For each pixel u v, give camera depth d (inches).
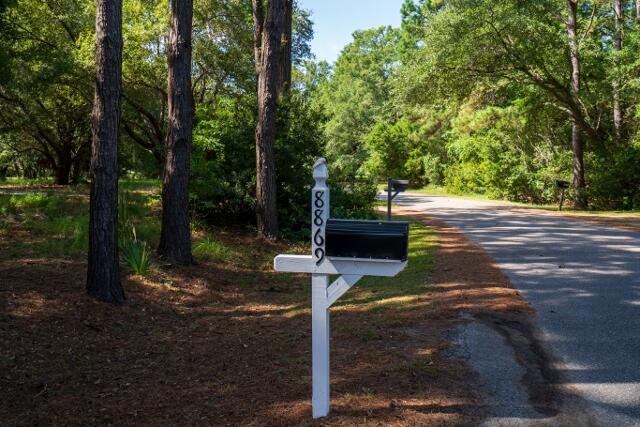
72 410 192.9
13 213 574.2
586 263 414.3
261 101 554.3
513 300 300.8
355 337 248.2
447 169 1787.6
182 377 221.9
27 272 342.3
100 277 310.5
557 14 1098.7
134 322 295.9
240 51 1055.0
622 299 307.0
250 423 173.6
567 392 189.5
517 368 208.1
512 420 167.9
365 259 160.1
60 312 284.5
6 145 1797.5
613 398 184.7
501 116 1358.3
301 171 607.2
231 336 276.8
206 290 371.6
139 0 966.4
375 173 2154.3
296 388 199.8
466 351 223.9
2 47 796.6
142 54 955.3
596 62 1127.0
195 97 1213.1
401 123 2234.3
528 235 591.8
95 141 307.7
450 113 1907.0
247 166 610.2
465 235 597.3
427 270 398.0
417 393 185.2
